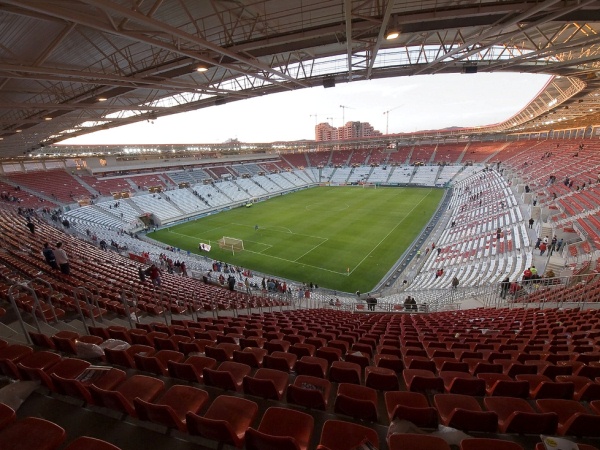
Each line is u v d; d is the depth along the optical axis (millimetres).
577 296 12719
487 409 4297
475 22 10102
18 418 4016
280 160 84688
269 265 27219
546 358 6270
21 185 43219
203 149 66500
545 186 33250
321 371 5324
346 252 29125
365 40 11078
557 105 35156
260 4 9469
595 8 9539
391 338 8250
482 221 31062
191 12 9750
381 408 4660
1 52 10242
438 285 20047
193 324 9273
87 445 2744
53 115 19531
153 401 4465
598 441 3631
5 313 8258
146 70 12773
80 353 5812
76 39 10680
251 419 3883
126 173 55719
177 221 45281
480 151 69938
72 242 22938
